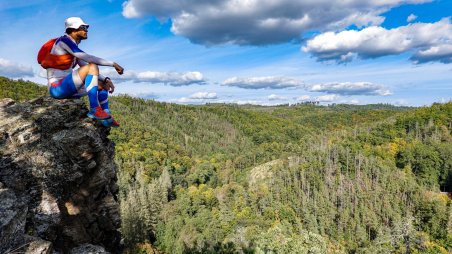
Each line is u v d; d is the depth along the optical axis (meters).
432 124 159.25
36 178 7.13
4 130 7.55
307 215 86.62
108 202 9.09
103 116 6.86
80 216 8.05
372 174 112.38
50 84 6.88
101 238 9.12
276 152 177.38
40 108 8.81
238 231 56.44
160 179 108.56
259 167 142.25
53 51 6.73
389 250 69.69
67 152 7.96
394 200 94.56
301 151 152.62
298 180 112.00
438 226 79.50
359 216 89.31
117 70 7.00
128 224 56.91
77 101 9.48
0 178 6.65
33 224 6.71
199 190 110.88
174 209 85.62
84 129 8.53
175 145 177.12
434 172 122.75
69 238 7.63
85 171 8.30
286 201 97.81
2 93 127.75
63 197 7.69
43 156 7.50
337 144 147.12
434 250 69.38
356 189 100.94
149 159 134.38
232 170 150.38
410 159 129.00
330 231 83.38
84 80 6.77
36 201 6.99
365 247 73.50
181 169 143.88
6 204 5.67
